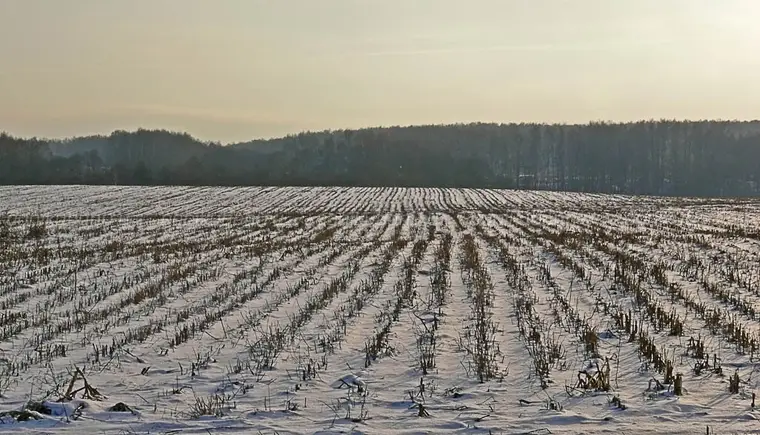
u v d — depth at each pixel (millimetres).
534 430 7711
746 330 12492
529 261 23188
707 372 9953
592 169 130750
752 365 10344
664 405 8508
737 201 66625
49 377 10109
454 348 11711
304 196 80250
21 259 23406
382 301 16188
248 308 15516
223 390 9445
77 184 99062
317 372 10297
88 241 31734
